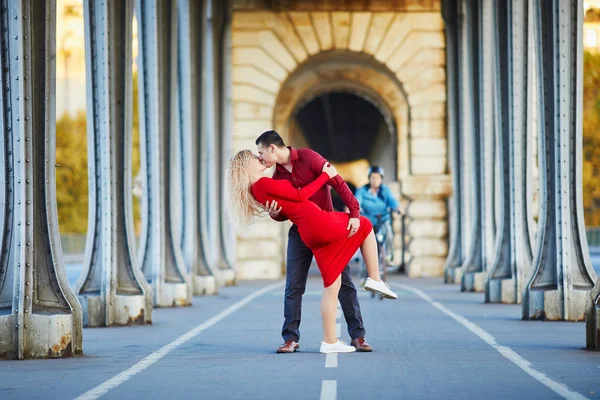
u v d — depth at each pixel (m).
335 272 16.39
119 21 23.20
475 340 18.33
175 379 13.71
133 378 13.88
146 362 15.70
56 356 16.47
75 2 116.19
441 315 24.39
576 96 22.22
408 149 49.41
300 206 16.12
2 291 16.66
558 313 22.42
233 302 30.56
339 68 52.25
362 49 48.66
